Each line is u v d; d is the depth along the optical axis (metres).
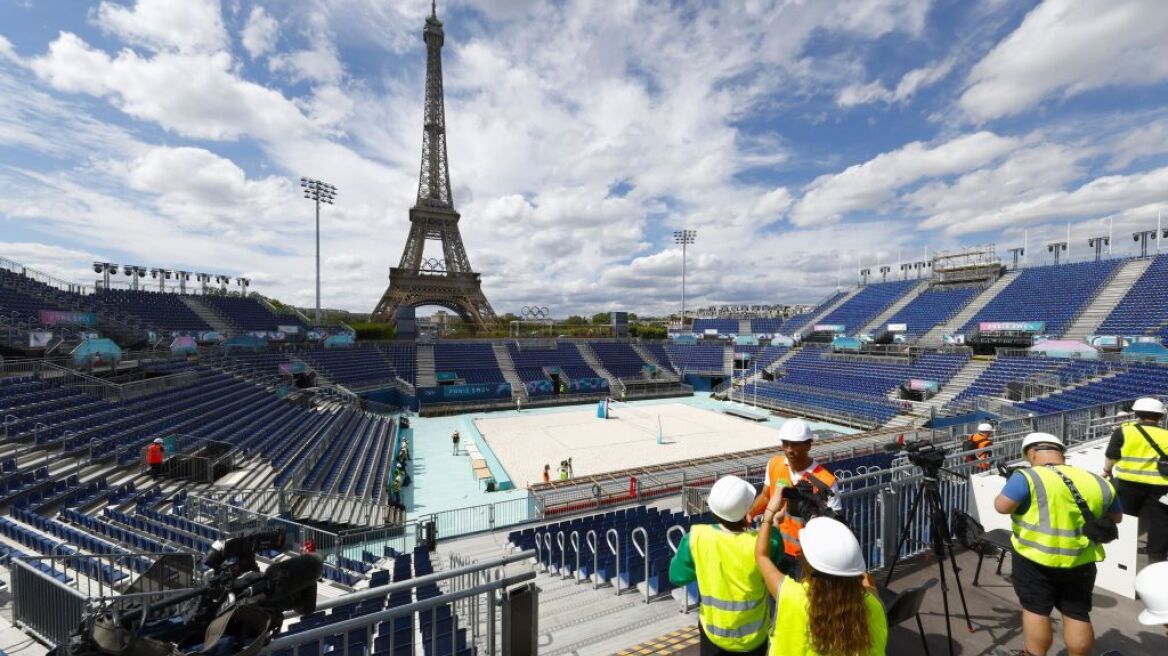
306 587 3.53
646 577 8.30
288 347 44.75
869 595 2.79
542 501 19.80
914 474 7.13
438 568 13.23
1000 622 5.26
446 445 33.53
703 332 74.94
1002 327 43.56
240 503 15.72
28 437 16.56
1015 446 10.65
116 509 13.99
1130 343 34.09
